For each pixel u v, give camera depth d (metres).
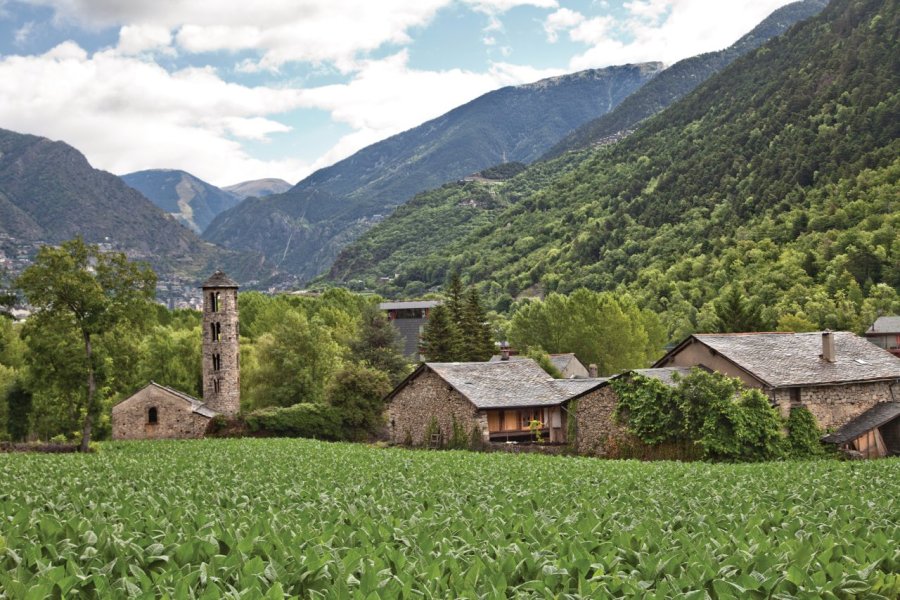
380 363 100.31
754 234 172.50
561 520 17.67
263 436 74.94
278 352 89.25
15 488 25.25
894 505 21.55
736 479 29.34
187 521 17.30
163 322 130.88
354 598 10.48
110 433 79.88
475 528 17.11
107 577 11.67
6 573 11.30
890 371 54.12
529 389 59.34
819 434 48.81
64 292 57.72
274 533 14.73
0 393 82.56
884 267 141.00
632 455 48.09
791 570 12.05
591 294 120.44
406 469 34.66
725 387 45.09
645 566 12.80
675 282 162.25
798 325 111.00
